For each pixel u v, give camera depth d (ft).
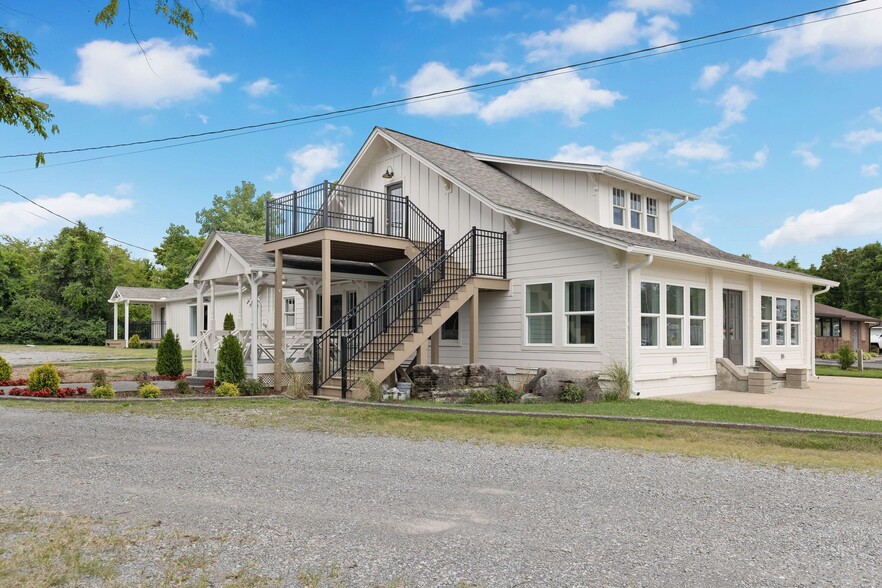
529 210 50.85
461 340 57.67
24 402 41.52
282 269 52.85
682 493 19.45
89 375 65.05
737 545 14.74
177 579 12.55
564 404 40.32
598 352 46.93
